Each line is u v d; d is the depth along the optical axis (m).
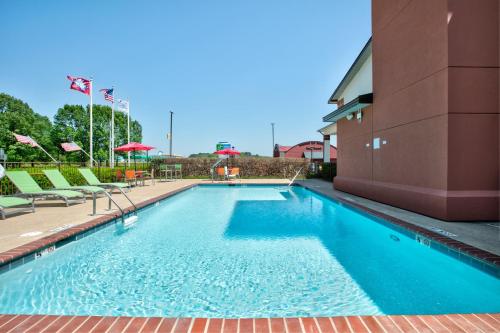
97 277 3.60
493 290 3.21
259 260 4.18
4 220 5.88
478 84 5.56
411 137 6.79
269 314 2.70
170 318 2.23
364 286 3.31
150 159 24.33
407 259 4.22
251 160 23.11
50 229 5.06
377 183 8.48
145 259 4.25
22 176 7.61
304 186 14.28
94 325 2.12
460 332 2.02
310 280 3.47
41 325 2.12
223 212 8.29
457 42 5.54
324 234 5.67
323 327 2.09
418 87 6.51
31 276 3.63
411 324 2.12
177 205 9.69
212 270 3.81
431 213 5.88
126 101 23.33
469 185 5.54
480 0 5.56
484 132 5.57
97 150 52.56
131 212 7.42
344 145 11.70
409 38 6.86
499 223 5.31
